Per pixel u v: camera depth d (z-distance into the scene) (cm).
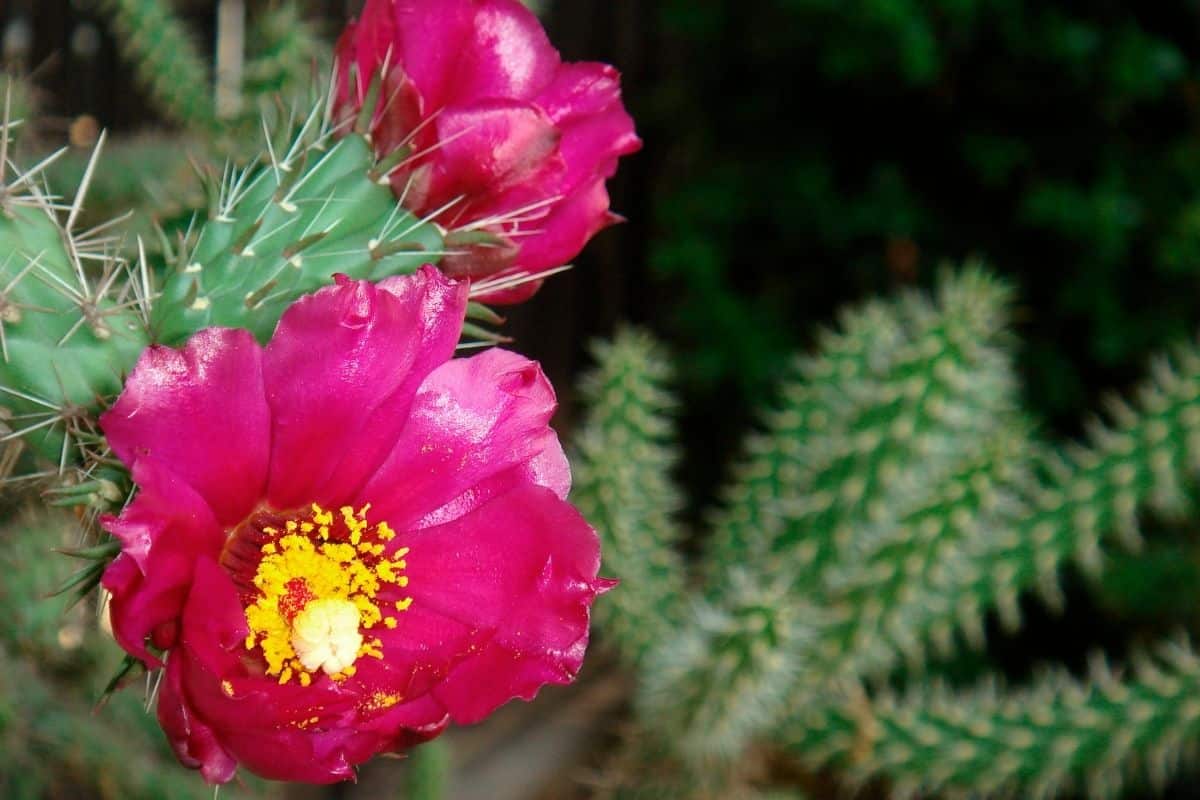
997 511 88
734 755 84
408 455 36
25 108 56
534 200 39
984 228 138
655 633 89
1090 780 85
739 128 145
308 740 35
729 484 145
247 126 61
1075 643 124
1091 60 126
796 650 80
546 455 37
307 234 38
